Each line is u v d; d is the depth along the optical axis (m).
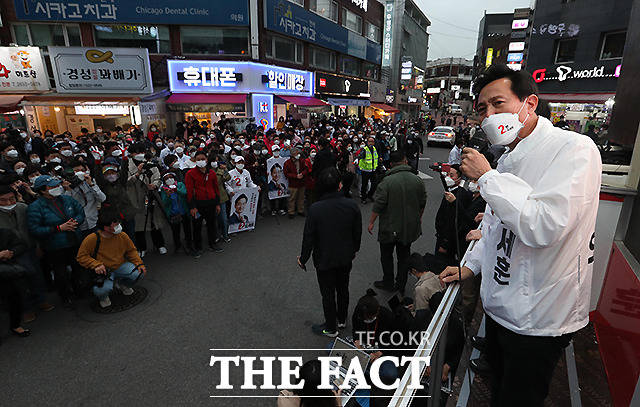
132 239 6.04
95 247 4.52
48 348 3.88
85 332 4.16
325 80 24.44
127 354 3.79
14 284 3.91
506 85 1.26
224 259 6.21
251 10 17.59
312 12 22.11
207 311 4.60
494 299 1.44
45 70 15.55
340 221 3.84
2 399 3.20
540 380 1.37
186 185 6.01
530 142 1.28
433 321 1.41
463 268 1.72
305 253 3.98
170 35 17.23
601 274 3.43
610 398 2.50
